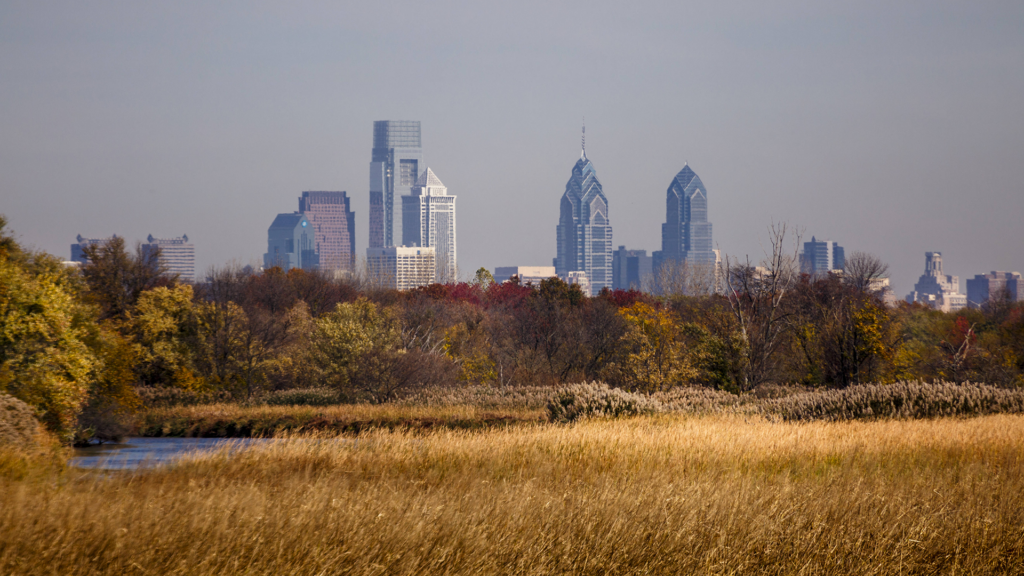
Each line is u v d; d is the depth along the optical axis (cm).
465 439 2077
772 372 5669
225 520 848
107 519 868
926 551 875
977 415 3070
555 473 1491
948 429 2189
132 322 5397
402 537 830
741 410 3628
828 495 1104
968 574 840
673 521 927
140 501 1006
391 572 768
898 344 5256
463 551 809
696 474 1434
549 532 871
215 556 768
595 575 796
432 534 839
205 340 5525
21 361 2939
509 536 845
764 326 5609
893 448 1770
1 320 2903
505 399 4875
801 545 866
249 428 4169
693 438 1989
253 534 819
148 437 4094
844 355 5147
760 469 1558
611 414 3262
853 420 2980
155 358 5288
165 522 859
